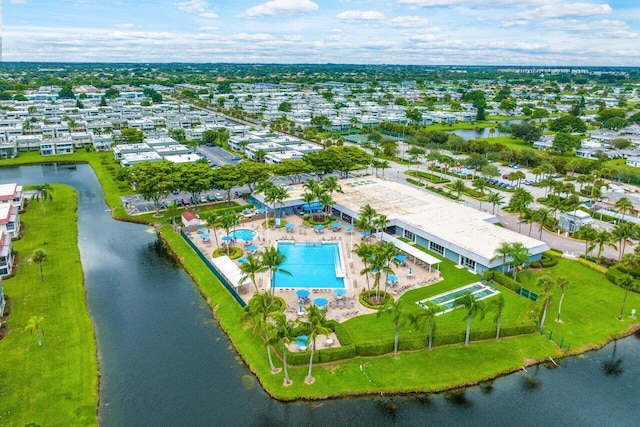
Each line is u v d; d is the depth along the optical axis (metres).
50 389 87.00
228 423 82.31
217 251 144.62
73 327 106.88
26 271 132.38
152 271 138.62
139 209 187.38
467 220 159.88
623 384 92.44
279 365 95.19
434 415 84.19
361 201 179.88
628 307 116.50
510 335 104.19
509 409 85.88
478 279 129.25
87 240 160.25
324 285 126.75
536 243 138.88
